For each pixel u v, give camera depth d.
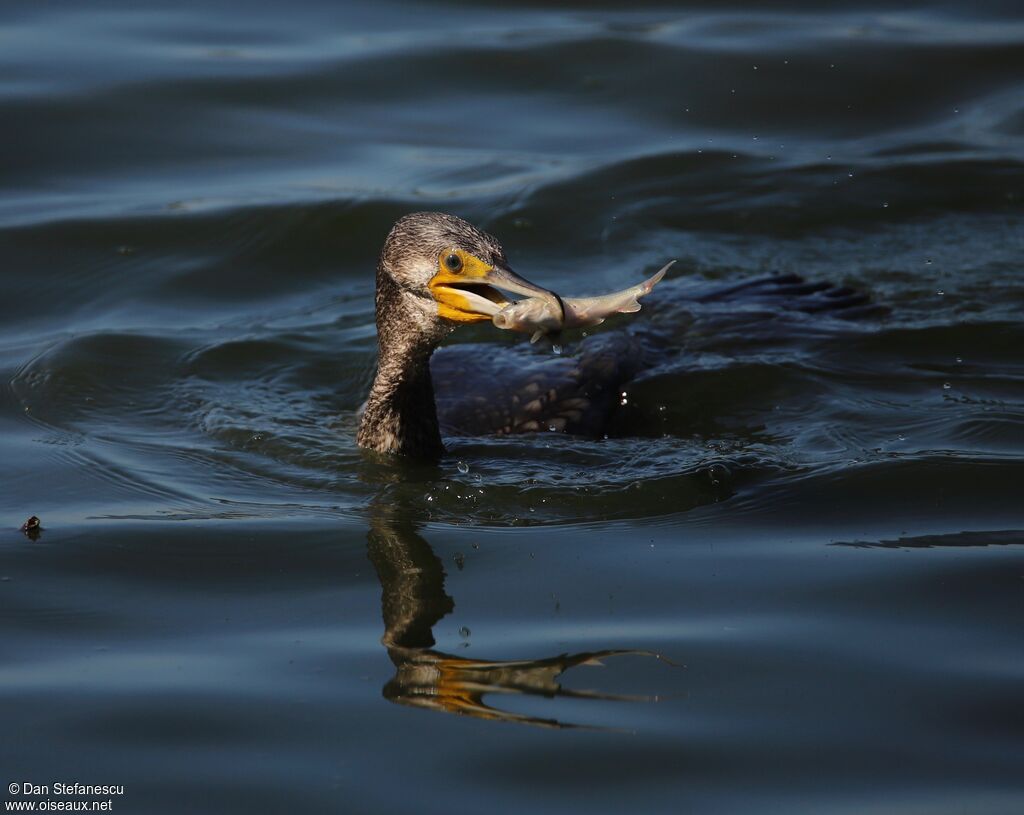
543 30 20.64
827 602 8.55
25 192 16.22
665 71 19.58
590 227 16.08
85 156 17.03
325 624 8.45
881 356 12.87
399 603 8.71
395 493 10.41
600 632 8.27
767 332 13.34
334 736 7.25
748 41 20.42
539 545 9.51
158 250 15.20
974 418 11.41
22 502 10.12
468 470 10.80
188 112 18.06
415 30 20.61
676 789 6.79
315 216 15.88
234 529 9.71
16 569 9.05
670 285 14.56
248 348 13.27
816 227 16.14
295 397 12.44
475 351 13.19
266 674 7.86
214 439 11.44
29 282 14.45
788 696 7.54
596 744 7.14
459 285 10.43
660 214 16.41
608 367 12.48
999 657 7.86
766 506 10.02
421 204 16.19
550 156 17.53
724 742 7.15
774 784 6.81
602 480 10.52
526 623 8.42
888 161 17.56
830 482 10.33
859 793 6.73
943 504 9.91
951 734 7.16
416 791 6.80
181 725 7.35
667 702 7.51
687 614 8.47
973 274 14.82
